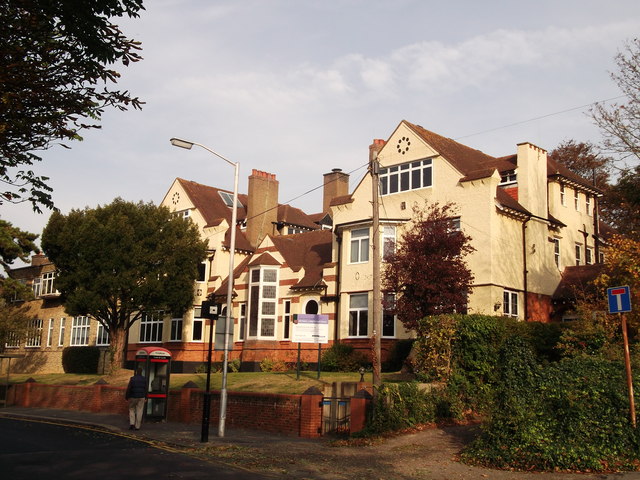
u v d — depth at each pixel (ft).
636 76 83.35
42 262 189.88
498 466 45.16
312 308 116.26
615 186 88.84
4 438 61.05
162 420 77.41
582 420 45.16
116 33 33.01
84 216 114.11
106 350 147.43
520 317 98.63
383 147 112.78
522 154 106.83
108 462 46.11
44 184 33.94
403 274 79.71
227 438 61.31
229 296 66.28
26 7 30.30
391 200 109.50
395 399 58.65
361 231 109.50
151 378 77.66
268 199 150.41
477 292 94.84
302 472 44.91
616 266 74.18
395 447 52.85
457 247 79.66
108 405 91.61
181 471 43.19
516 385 48.62
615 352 60.23
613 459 43.09
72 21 31.99
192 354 132.87
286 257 122.83
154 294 112.88
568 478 41.11
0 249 131.13
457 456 48.65
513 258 99.66
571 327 77.15
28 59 31.32
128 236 110.63
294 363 112.37
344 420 62.39
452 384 63.52
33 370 175.11
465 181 99.35
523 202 105.09
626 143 84.07
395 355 96.73
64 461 46.34
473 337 65.31
